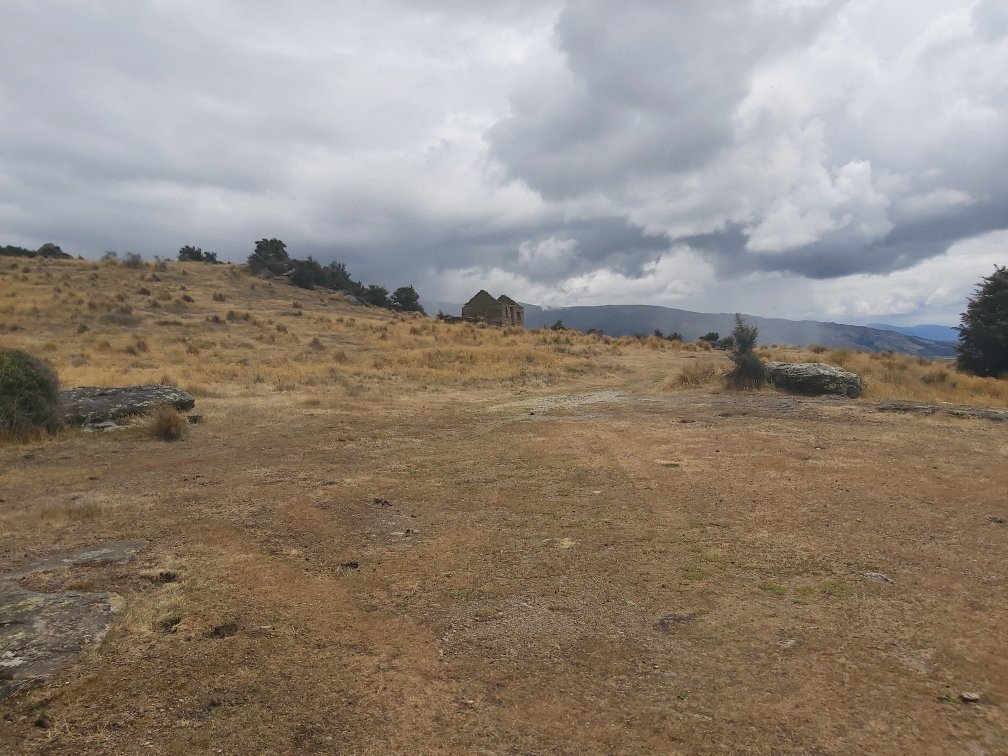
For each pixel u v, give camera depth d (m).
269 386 19.31
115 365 23.92
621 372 25.31
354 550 5.42
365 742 2.76
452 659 3.53
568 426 12.34
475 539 5.68
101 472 9.02
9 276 43.03
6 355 12.37
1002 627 3.76
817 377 16.59
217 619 4.00
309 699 3.11
